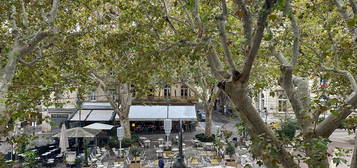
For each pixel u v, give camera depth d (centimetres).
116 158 2148
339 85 1056
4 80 848
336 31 1075
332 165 1403
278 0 455
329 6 940
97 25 1412
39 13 1109
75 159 1955
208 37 729
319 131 620
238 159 2006
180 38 890
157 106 3114
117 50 1070
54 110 3331
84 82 1217
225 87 579
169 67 1301
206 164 1959
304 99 691
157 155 2220
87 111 3041
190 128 3628
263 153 559
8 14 1071
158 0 1078
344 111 599
